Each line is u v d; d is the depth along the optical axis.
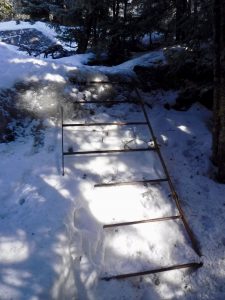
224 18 4.73
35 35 19.42
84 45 10.84
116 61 9.91
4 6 13.80
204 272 4.00
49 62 6.77
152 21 7.69
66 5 10.86
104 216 4.29
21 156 4.94
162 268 3.85
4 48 7.01
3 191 4.27
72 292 3.30
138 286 3.69
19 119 5.59
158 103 6.95
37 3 12.09
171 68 7.01
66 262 3.37
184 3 7.13
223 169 5.28
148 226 4.31
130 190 4.70
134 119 6.22
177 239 4.26
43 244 3.42
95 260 3.73
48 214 3.84
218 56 5.00
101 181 4.73
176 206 4.69
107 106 6.37
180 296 3.75
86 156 5.09
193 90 7.16
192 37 6.20
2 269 3.08
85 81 6.59
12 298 2.80
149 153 5.38
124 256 3.93
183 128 6.34
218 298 3.80
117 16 9.45
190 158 5.72
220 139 5.21
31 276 3.04
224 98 5.02
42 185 4.34
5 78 5.98
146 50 10.64
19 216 3.85
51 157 4.93
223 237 4.43
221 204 4.95
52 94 6.04
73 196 4.23
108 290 3.55
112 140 5.55
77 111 5.98
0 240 3.43
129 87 6.90
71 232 3.74
